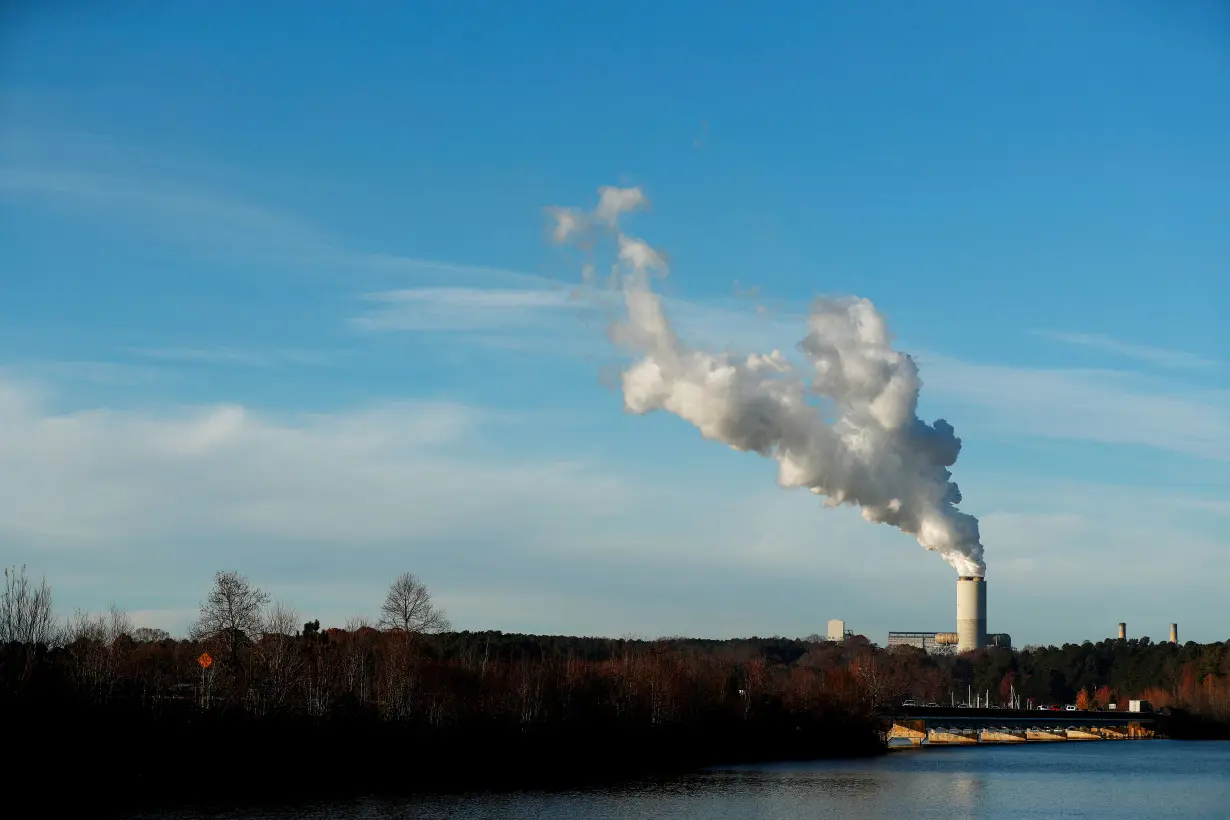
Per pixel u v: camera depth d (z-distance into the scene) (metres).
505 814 119.19
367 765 149.00
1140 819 125.69
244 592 157.62
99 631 158.75
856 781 161.38
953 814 127.75
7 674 128.88
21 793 117.38
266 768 139.25
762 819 119.62
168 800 119.62
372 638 192.62
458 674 181.38
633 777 160.25
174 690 159.75
